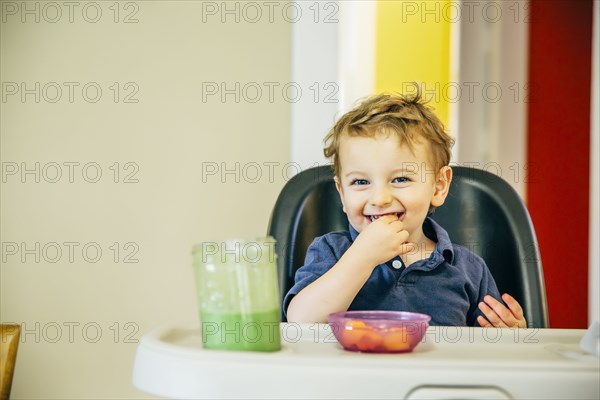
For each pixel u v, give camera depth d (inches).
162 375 29.7
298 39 61.9
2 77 62.6
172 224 62.7
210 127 62.4
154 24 62.3
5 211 62.9
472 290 50.5
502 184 52.5
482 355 32.9
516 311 48.8
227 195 62.6
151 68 62.4
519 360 29.7
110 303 62.9
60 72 62.5
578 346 35.1
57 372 63.0
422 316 34.7
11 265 63.0
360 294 49.8
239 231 62.6
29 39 62.5
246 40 62.1
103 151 62.7
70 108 62.7
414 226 50.6
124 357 62.9
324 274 47.9
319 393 28.5
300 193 51.8
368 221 50.4
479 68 74.9
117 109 62.6
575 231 76.6
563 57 76.5
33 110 62.7
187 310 62.9
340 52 64.6
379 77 67.9
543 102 76.0
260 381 28.6
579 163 76.5
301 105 62.1
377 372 28.6
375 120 49.6
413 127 49.8
